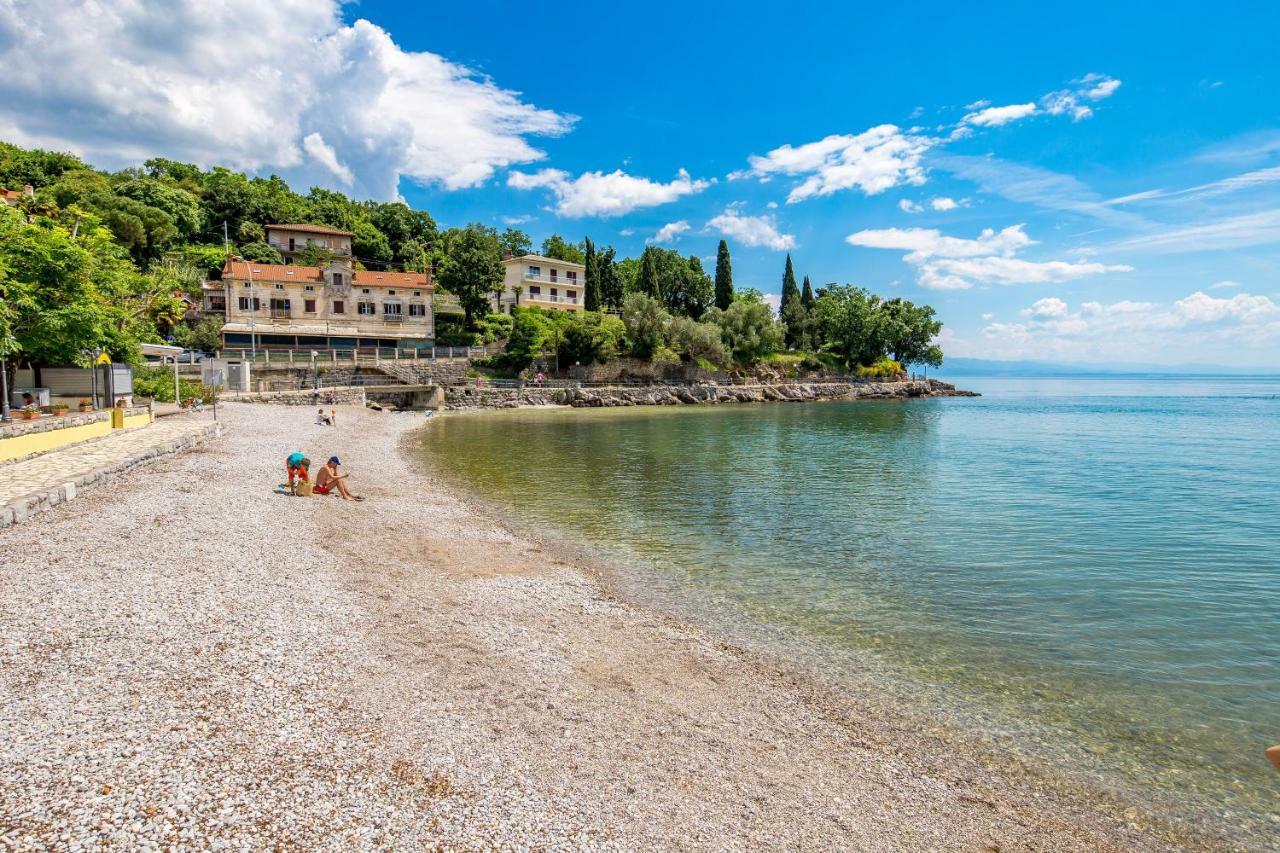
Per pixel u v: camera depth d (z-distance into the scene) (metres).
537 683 9.34
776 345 107.75
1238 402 106.00
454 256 87.56
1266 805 7.49
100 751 6.44
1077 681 10.45
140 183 91.25
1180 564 16.89
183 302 67.31
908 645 11.73
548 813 6.38
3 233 28.67
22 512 14.53
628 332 91.00
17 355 30.38
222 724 7.21
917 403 99.25
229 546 14.30
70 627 9.29
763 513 22.31
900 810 7.11
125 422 30.20
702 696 9.46
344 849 5.51
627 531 19.56
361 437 39.84
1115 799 7.55
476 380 73.69
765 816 6.76
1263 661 11.27
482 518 20.56
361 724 7.64
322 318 76.06
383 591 12.73
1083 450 40.81
